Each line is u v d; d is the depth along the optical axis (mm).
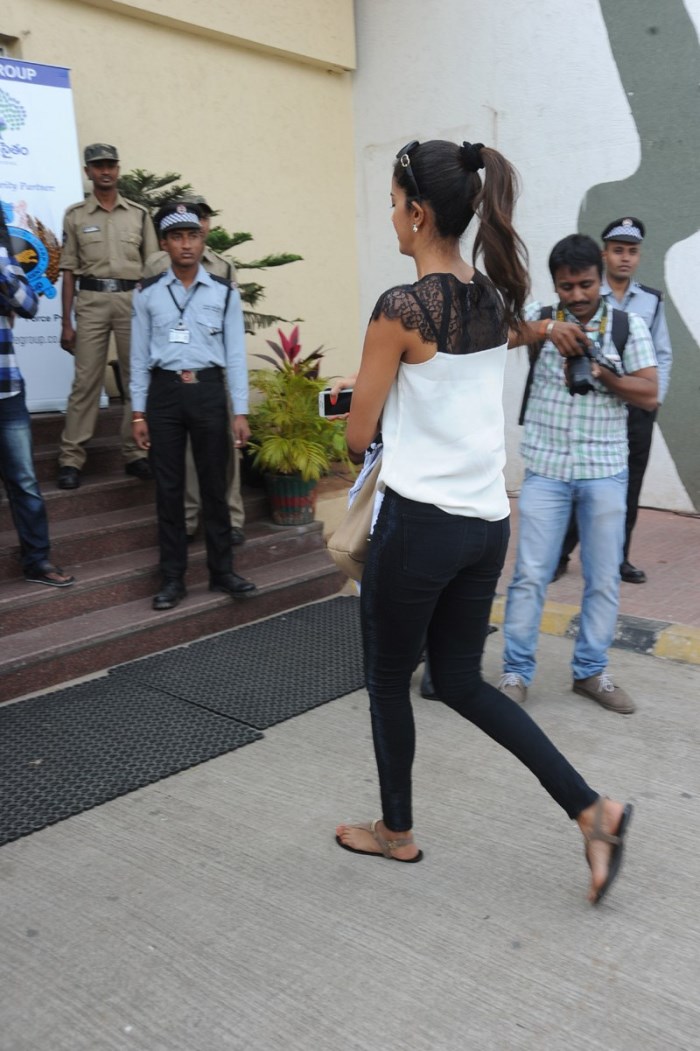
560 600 4762
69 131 5438
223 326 4430
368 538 2377
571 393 3256
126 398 5242
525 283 2197
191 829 2867
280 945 2297
